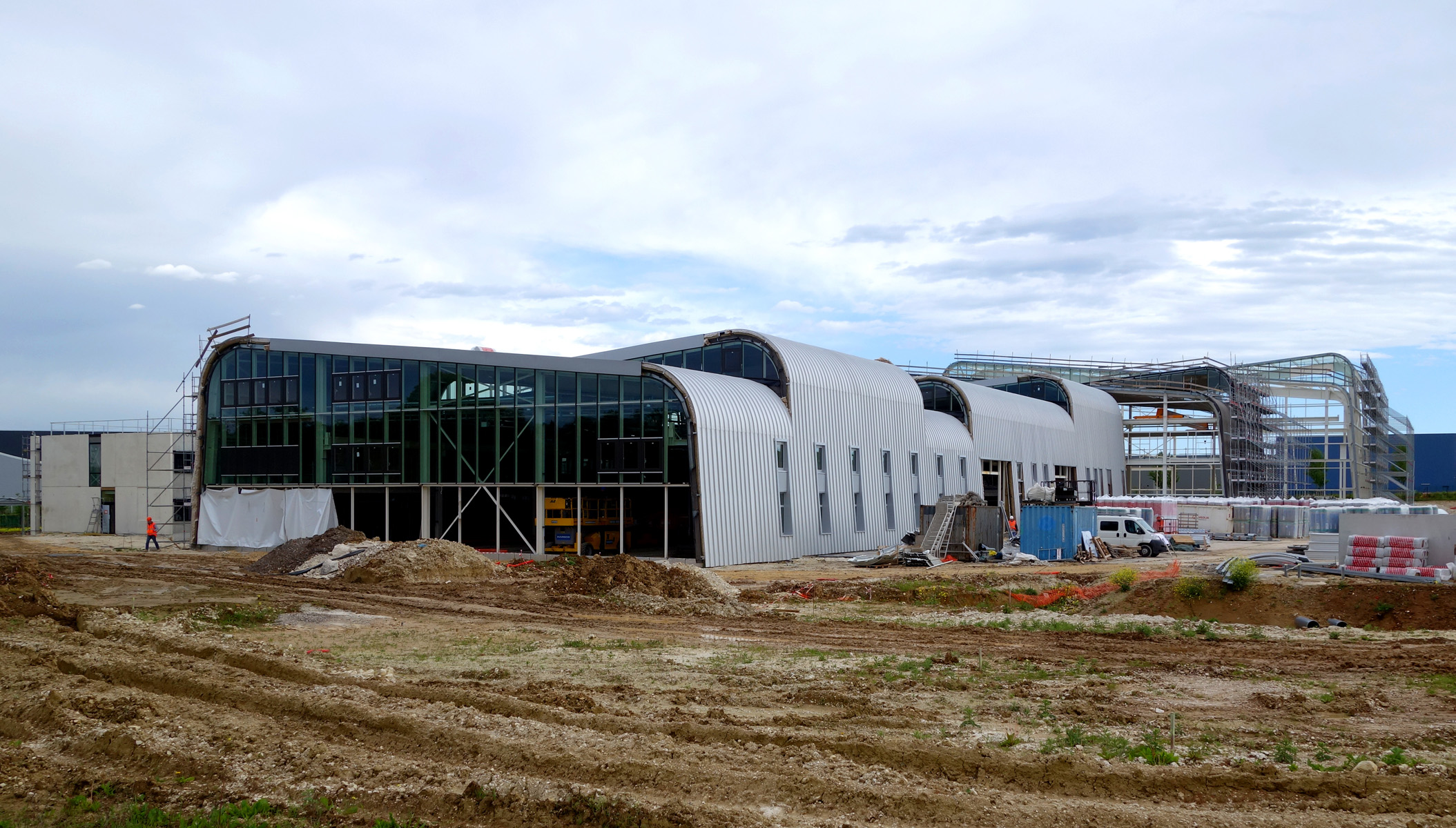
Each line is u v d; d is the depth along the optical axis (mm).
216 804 9188
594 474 37438
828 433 42938
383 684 13953
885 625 21641
